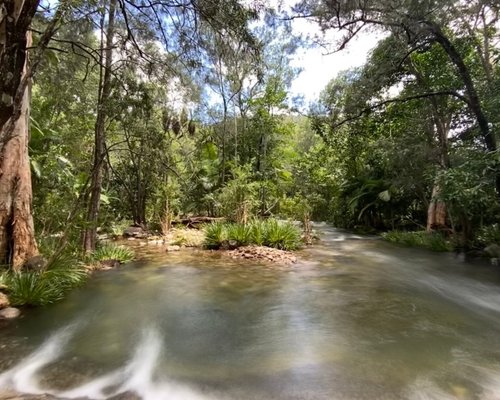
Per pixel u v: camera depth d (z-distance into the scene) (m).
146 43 7.42
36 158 7.82
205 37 6.48
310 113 13.17
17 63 3.24
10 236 5.48
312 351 3.39
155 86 8.38
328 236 13.94
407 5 7.77
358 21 8.52
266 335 3.83
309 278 6.55
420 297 5.36
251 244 9.72
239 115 17.70
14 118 3.51
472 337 3.76
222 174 15.58
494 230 9.30
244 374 2.94
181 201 15.59
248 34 5.95
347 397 2.55
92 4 5.44
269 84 16.69
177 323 4.25
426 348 3.45
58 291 5.23
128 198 14.91
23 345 3.58
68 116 10.27
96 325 4.18
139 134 11.01
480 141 9.71
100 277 6.59
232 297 5.32
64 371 3.01
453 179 7.75
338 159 19.16
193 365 3.12
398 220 15.30
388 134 12.71
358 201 15.60
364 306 4.87
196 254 9.10
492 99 8.18
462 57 9.85
